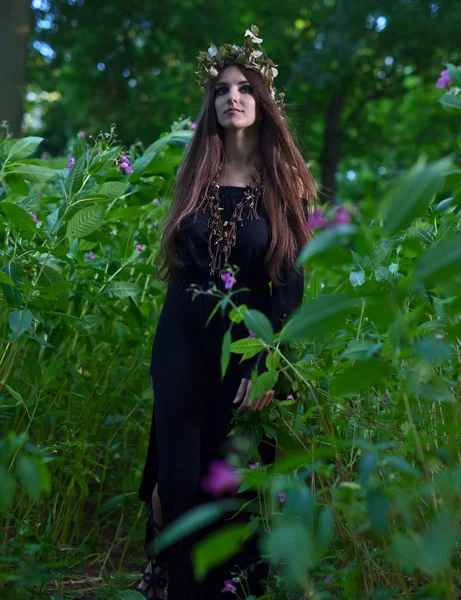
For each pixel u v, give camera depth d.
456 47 12.21
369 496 1.12
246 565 2.25
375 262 2.14
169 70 12.91
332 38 12.05
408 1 12.45
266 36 13.10
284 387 2.19
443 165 1.01
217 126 2.43
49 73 13.00
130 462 3.46
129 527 2.92
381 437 1.98
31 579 1.81
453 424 1.36
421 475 1.26
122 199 3.03
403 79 13.72
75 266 2.79
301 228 2.33
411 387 1.34
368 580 1.65
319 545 1.12
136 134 12.23
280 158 2.37
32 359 2.41
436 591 1.27
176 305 2.31
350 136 15.04
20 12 7.30
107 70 12.42
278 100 2.62
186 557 2.23
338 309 1.13
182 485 2.23
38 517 2.64
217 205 2.31
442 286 1.05
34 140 2.64
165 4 11.96
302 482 1.36
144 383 3.23
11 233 2.54
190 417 2.27
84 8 11.97
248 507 2.21
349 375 1.22
